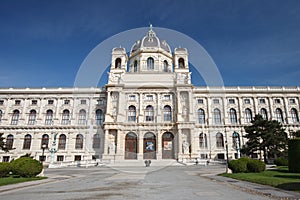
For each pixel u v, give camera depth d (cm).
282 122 6400
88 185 1394
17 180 1766
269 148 4638
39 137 6112
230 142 5903
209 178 1816
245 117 6388
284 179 1537
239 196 986
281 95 6550
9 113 6406
